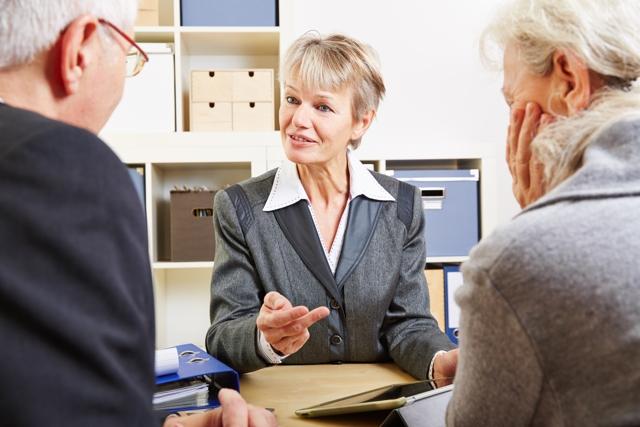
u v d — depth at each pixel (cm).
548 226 55
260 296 143
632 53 64
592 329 51
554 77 70
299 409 95
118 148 243
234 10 258
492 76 89
